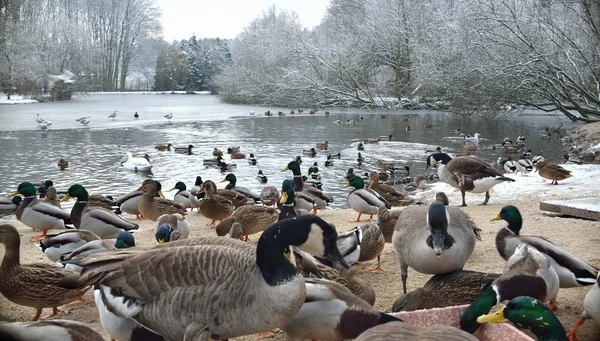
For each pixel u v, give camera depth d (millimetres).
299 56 59344
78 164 23438
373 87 59531
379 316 4660
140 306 4387
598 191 14102
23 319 6418
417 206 6824
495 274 5895
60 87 64000
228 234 10281
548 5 36406
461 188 12984
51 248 7750
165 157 26109
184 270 4289
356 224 11656
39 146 28562
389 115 49969
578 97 36500
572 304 6473
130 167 22078
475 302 4934
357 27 61031
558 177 15617
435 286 5848
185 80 107125
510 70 36344
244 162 24703
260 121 44562
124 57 93562
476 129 38375
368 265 8352
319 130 38031
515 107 40281
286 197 9984
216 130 37844
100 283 4457
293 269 4328
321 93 58094
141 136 33938
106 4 86688
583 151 26250
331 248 4602
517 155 26688
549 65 34750
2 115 44656
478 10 37625
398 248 6539
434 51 45594
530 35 36188
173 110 54625
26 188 10578
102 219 9734
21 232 10859
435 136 34656
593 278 6043
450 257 5855
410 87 56500
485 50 37438
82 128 37531
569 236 9359
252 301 4219
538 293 5312
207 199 12000
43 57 58062
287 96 59875
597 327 5816
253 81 63562
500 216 7426
